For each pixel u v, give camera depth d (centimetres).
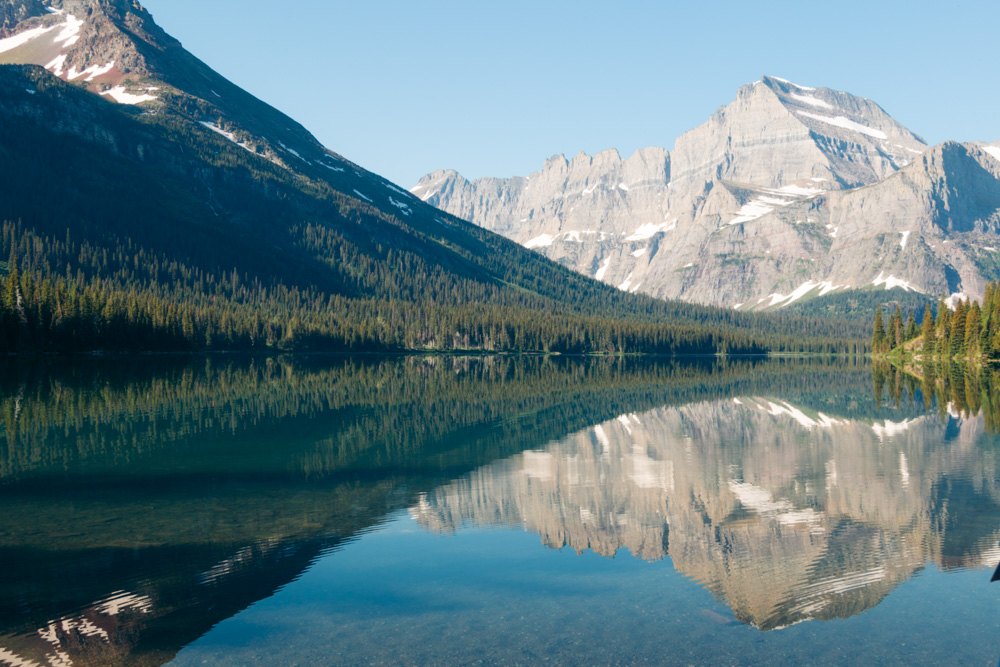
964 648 1515
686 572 2030
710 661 1458
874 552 2209
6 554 2148
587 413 6266
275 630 1617
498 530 2472
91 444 4297
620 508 2803
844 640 1557
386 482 3288
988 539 2345
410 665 1444
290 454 4031
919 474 3497
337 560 2128
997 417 5856
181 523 2523
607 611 1731
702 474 3525
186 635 1586
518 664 1444
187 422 5325
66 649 1518
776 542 2323
